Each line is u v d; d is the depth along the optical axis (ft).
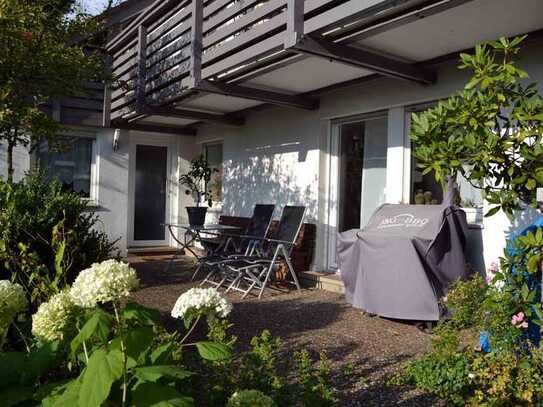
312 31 14.48
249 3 17.81
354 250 16.62
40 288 9.15
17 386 6.27
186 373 6.12
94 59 20.93
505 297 10.33
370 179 21.30
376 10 12.95
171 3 23.04
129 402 6.05
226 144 30.35
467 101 10.25
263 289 19.92
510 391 8.63
